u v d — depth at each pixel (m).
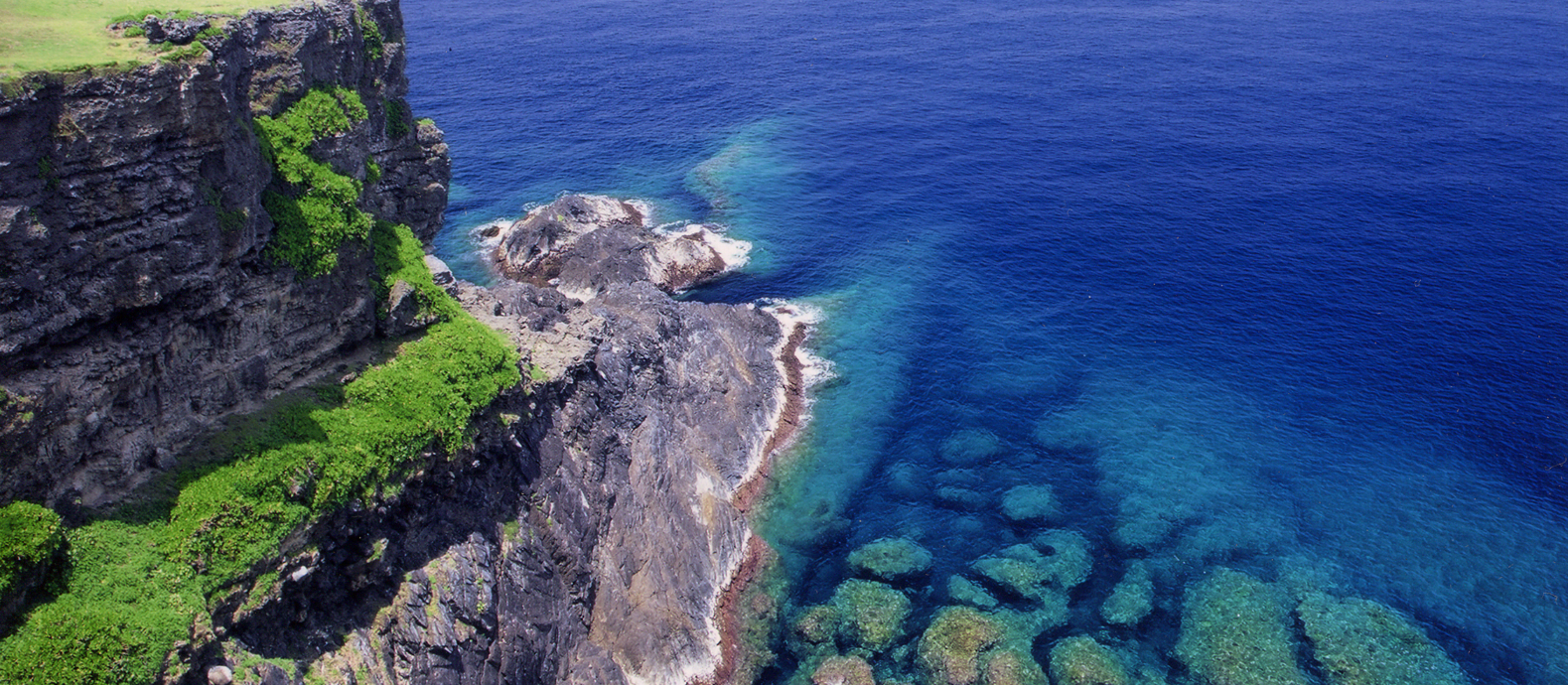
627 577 59.97
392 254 54.56
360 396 46.88
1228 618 61.91
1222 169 128.00
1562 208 112.38
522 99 164.88
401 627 44.59
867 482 75.31
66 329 35.19
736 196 125.75
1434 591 63.88
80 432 35.81
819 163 136.25
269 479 39.91
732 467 73.88
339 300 48.72
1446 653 59.31
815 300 101.06
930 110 156.50
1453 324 91.50
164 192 37.34
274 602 39.00
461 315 56.38
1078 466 76.31
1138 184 124.62
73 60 34.53
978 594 64.38
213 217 39.56
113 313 36.72
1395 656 58.94
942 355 91.19
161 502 37.81
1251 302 96.94
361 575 43.59
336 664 41.31
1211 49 190.12
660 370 73.06
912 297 101.19
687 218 119.25
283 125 46.78
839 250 111.31
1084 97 160.12
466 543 49.25
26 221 32.97
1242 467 75.44
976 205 121.00
